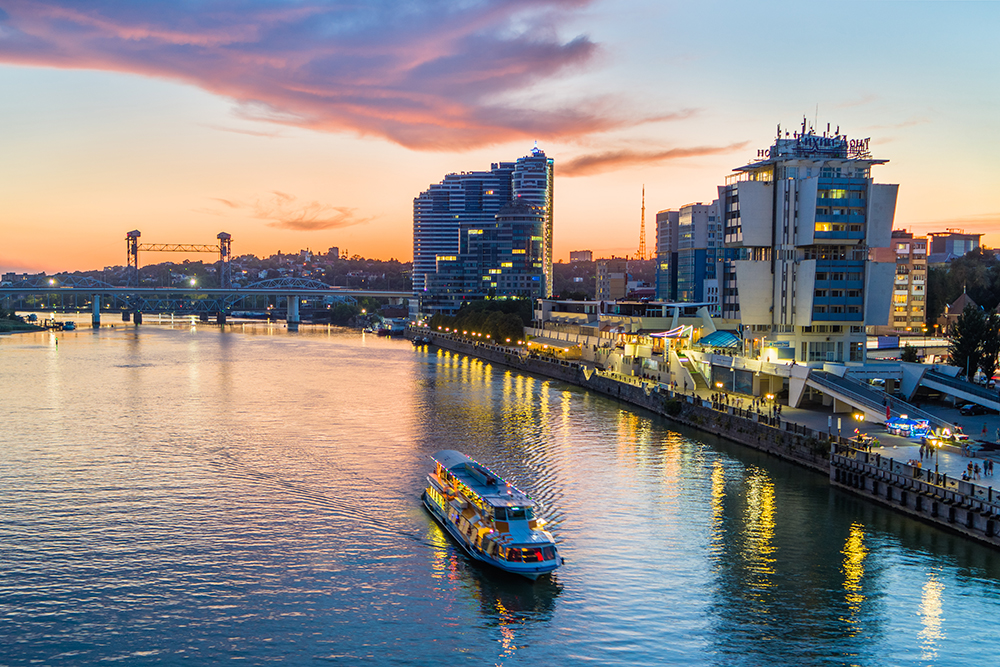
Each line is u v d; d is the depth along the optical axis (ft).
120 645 212.23
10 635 216.74
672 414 508.94
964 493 283.79
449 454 327.26
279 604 235.40
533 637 217.15
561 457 403.34
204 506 323.57
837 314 526.98
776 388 507.71
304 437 459.32
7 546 277.85
